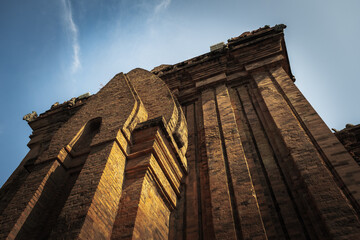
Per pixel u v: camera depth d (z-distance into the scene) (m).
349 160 9.41
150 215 8.50
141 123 10.80
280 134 11.71
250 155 11.74
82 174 8.42
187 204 10.66
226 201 9.74
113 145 9.24
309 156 10.10
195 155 13.12
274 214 9.12
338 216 7.85
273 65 16.91
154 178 9.42
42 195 8.79
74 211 7.15
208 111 15.41
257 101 14.95
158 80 15.27
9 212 8.10
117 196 8.30
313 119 11.82
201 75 18.95
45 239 7.95
